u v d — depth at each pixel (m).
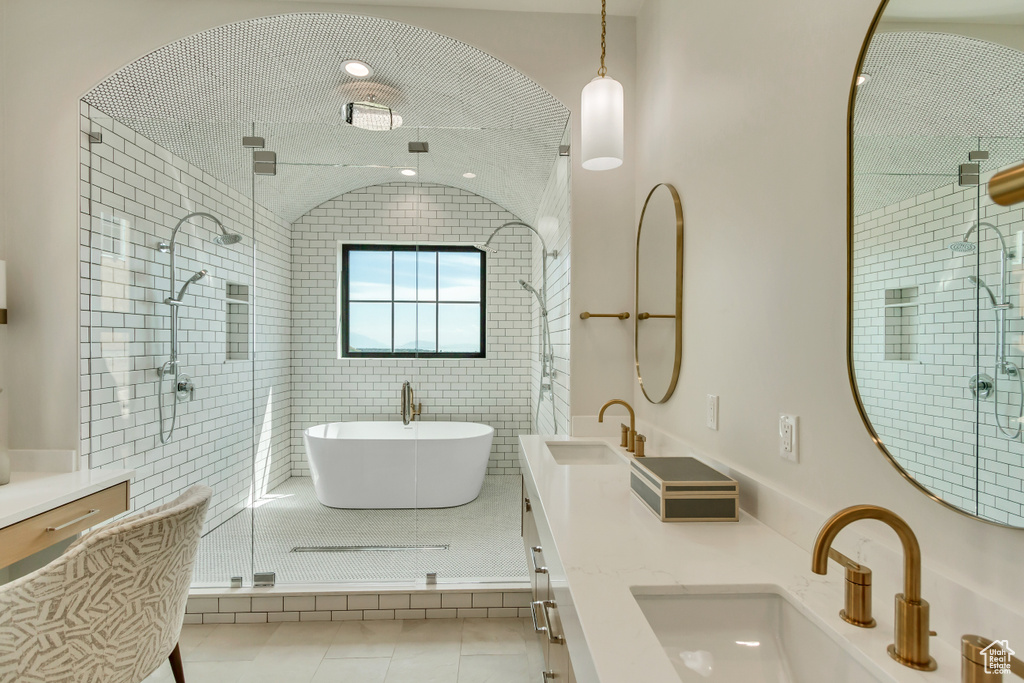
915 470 0.85
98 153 2.43
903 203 0.86
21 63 2.36
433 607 2.48
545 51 2.55
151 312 2.51
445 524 2.65
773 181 1.31
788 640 0.93
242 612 2.45
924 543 0.86
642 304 2.38
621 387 2.53
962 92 0.75
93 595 1.38
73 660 1.36
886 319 0.90
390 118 2.68
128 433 2.47
